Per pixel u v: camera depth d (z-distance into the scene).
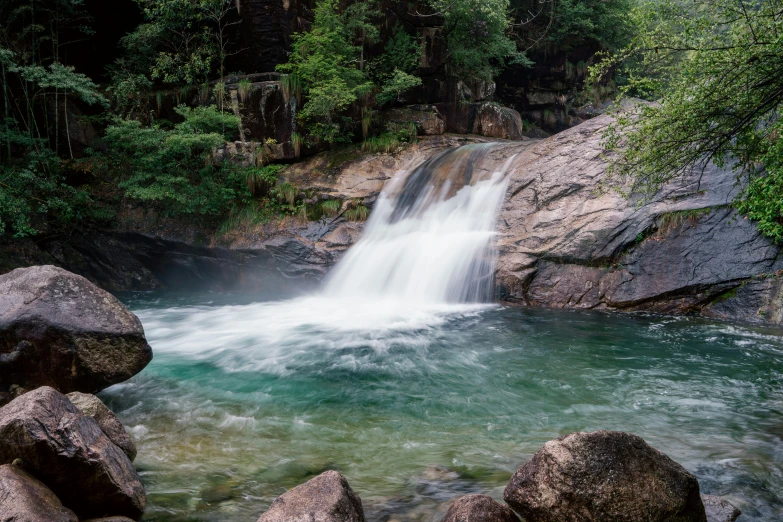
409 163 16.31
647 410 6.19
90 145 16.75
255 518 3.96
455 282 12.50
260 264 14.51
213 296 14.44
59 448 3.81
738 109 6.54
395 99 18.62
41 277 5.89
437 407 6.34
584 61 26.89
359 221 14.91
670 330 9.77
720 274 10.65
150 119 16.97
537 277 12.09
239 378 7.39
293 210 15.05
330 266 14.03
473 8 19.19
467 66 20.53
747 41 6.03
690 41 6.39
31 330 5.54
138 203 15.66
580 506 3.34
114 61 18.84
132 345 5.95
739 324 10.18
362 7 17.20
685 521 3.40
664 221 11.27
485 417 6.02
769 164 7.11
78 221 15.29
